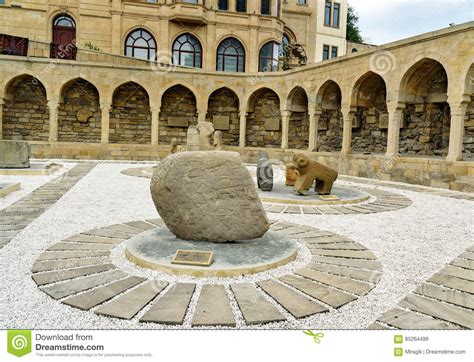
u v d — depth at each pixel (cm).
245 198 480
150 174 1419
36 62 2045
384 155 1582
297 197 938
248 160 2197
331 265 455
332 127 2077
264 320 316
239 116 2342
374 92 1797
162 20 2897
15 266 437
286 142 2148
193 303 347
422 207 909
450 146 1280
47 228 620
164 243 488
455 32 1246
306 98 2178
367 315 335
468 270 456
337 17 3094
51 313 326
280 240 522
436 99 1540
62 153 2066
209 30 2952
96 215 727
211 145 1577
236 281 397
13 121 2147
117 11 2839
